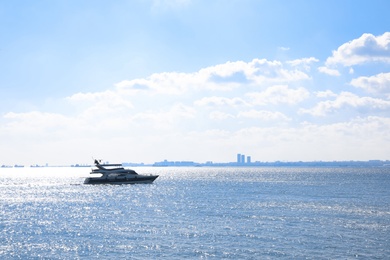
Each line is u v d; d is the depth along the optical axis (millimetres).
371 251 56344
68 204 118375
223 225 76562
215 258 53719
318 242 61625
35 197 144750
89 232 71750
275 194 143250
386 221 79875
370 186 184125
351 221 79938
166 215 91000
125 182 186500
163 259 53562
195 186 193500
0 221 85688
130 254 56312
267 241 62625
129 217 88750
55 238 67188
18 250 59469
